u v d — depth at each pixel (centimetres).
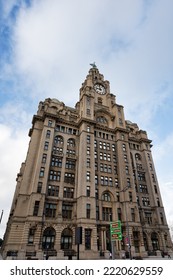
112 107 7938
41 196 4553
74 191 5231
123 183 5797
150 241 5284
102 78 9162
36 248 3834
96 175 5753
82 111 6888
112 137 7038
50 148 5456
